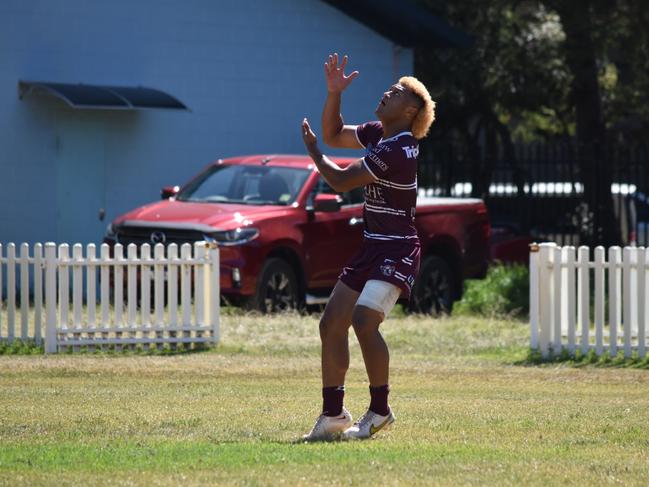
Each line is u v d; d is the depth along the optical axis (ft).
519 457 81.30
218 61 252.62
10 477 73.56
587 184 293.64
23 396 113.39
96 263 156.15
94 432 91.45
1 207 232.32
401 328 184.75
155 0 246.06
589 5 303.07
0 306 159.94
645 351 151.64
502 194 301.22
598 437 90.27
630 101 376.27
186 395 115.34
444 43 268.82
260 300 185.26
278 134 258.57
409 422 97.40
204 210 188.44
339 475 74.33
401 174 86.69
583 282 154.20
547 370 144.15
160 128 246.27
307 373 137.39
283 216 189.37
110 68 242.17
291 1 259.19
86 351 155.94
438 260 210.79
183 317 159.43
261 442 87.30
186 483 71.97
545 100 347.15
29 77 234.38
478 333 181.88
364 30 265.75
